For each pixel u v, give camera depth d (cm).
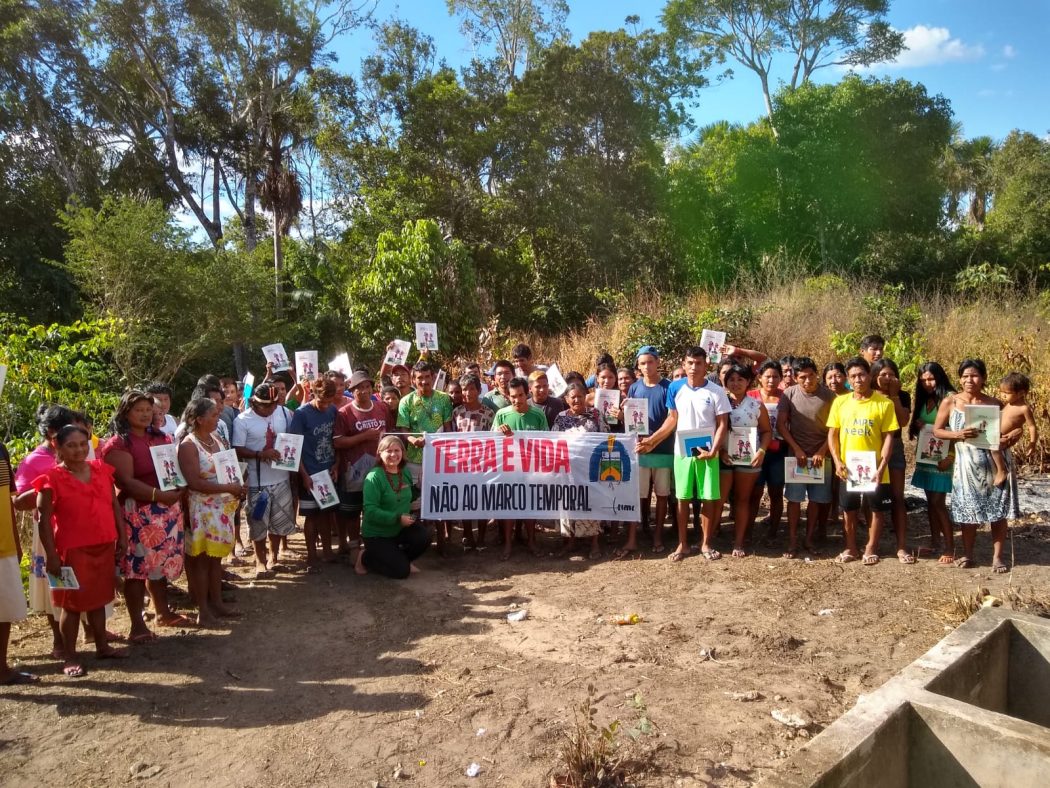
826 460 722
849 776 304
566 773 395
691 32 3362
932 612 576
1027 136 3189
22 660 551
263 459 712
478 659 532
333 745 432
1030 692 411
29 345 1072
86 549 519
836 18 3259
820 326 1505
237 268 2356
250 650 561
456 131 2556
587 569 718
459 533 813
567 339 1928
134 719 466
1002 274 2067
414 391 829
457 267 2092
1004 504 625
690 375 714
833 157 2592
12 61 2628
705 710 450
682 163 2981
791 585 643
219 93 3017
